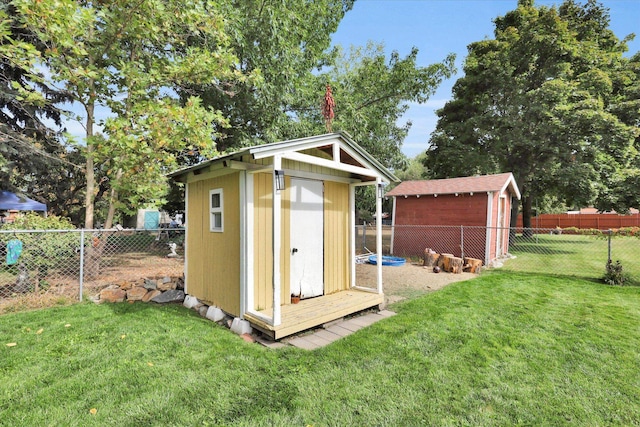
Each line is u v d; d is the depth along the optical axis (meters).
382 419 2.19
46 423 2.08
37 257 5.29
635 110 12.61
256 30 9.09
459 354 3.18
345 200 5.52
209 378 2.68
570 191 13.80
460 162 15.49
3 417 2.12
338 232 5.34
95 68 6.18
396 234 11.50
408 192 11.11
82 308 4.62
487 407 2.32
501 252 10.94
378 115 13.00
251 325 3.81
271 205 4.31
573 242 15.30
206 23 6.84
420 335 3.69
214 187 4.57
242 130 9.70
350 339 3.57
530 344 3.42
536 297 5.44
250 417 2.19
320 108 11.03
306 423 2.14
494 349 3.30
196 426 2.09
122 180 6.68
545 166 13.65
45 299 4.88
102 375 2.68
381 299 4.88
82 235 5.08
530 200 17.61
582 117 12.04
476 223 9.71
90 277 6.47
